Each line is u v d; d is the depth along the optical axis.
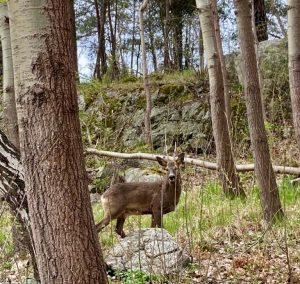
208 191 10.05
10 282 5.99
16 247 6.26
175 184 8.59
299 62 9.23
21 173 5.20
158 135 17.42
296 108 9.34
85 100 19.53
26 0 3.95
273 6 20.16
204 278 5.88
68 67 4.05
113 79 22.39
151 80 19.91
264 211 8.04
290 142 11.70
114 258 6.56
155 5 30.11
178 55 27.92
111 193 8.67
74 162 4.03
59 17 4.02
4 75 10.02
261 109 8.30
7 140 5.27
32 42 3.96
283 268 6.36
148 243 6.60
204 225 8.08
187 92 18.33
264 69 17.22
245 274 6.27
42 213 4.00
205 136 15.95
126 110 18.72
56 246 3.98
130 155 14.08
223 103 10.91
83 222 4.04
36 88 3.96
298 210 8.57
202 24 11.22
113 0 29.70
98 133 17.94
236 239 7.55
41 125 3.96
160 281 5.86
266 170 8.12
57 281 3.99
